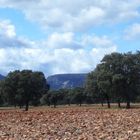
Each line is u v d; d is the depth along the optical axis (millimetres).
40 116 33094
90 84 105062
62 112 37938
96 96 106312
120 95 93000
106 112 36250
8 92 109750
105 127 22797
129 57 94500
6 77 111250
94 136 18922
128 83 92625
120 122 25516
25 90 108125
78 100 159125
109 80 93500
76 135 19750
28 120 29484
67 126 24188
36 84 110250
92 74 106375
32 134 20453
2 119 31109
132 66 93688
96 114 33656
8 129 23344
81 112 37312
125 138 17750
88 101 160000
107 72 93812
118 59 94875
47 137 19156
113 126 23219
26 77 109500
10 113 39312
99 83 94438
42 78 112688
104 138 18172
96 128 22312
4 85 110188
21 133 21062
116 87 91875
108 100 101750
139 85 94688
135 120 26547
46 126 24625
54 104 160250
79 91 158250
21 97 107625
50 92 163125
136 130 20672
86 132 20734
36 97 111000
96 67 100250
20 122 28000
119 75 91625
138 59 95375
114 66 94688
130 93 92875
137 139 17391
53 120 28844
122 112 35625
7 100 112688
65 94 166125
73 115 33188
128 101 93688
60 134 20250
